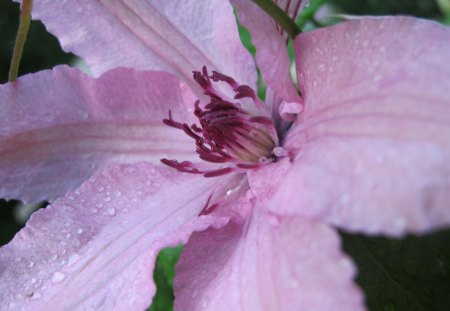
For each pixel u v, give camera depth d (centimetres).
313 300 10
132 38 16
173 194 15
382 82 11
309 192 11
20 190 16
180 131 16
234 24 16
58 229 15
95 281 14
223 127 15
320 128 13
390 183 10
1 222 47
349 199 10
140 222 15
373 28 12
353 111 11
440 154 10
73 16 16
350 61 12
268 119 15
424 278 13
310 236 11
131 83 16
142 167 16
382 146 11
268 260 12
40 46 50
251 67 16
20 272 15
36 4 16
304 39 13
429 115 10
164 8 16
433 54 11
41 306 14
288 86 14
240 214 14
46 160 16
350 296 10
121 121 16
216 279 13
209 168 16
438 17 35
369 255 13
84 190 15
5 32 52
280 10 13
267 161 15
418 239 13
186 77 16
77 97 16
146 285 13
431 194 10
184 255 13
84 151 16
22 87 16
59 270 15
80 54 16
